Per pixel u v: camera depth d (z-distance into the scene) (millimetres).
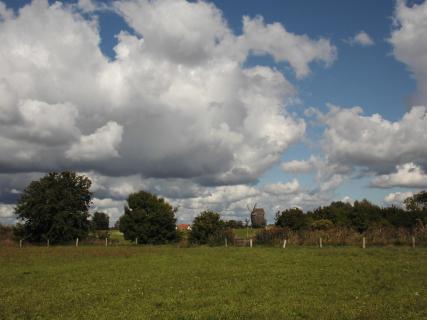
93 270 35312
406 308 19547
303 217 92562
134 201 87312
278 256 45469
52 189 85375
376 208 96438
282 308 20000
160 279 29656
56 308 20750
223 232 75250
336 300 21703
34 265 39969
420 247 55531
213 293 24172
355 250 51094
